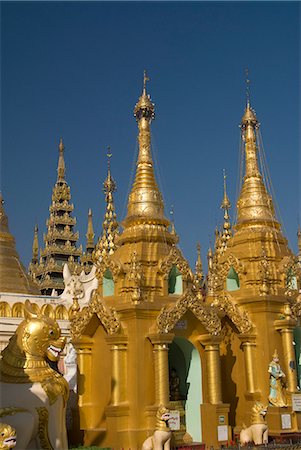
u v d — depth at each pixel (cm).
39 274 7356
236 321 2983
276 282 3127
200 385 2680
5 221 3741
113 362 2525
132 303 2555
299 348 3128
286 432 2745
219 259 3303
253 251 3158
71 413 2736
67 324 3266
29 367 1947
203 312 2675
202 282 3862
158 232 2848
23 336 1977
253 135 3550
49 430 1919
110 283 2814
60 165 7819
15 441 1678
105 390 2594
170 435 2317
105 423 2550
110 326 2569
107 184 4747
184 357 2798
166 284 2723
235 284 3225
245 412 2883
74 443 2606
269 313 2969
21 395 1886
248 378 2905
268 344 2917
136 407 2447
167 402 2473
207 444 2567
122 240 2877
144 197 2962
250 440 2605
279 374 2823
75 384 3036
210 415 2598
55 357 2016
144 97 3158
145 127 3142
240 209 3400
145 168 3056
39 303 3381
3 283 3534
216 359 2677
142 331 2538
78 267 7019
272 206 3416
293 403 2830
